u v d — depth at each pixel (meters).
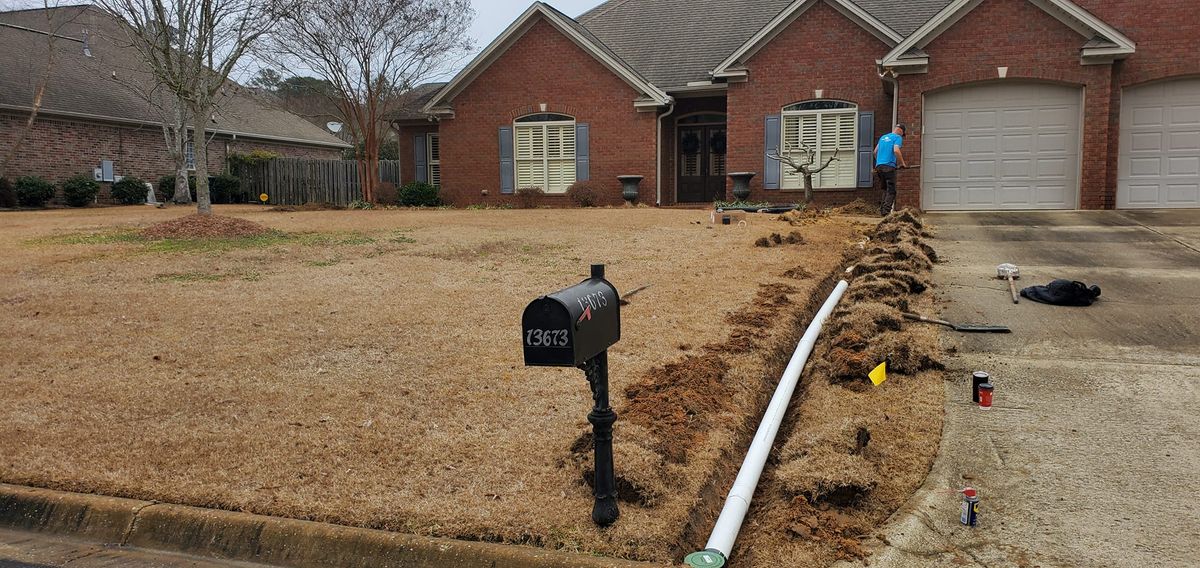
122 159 27.47
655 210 17.72
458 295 8.36
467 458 4.48
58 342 6.71
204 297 8.30
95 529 4.02
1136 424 4.80
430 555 3.62
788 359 6.63
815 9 19.03
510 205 21.50
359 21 22.72
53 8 23.45
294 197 28.14
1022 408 5.09
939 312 7.43
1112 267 9.44
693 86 20.80
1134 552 3.47
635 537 3.66
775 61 19.38
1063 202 16.52
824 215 15.65
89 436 4.83
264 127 33.09
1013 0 16.17
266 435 4.81
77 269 9.92
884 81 18.05
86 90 26.77
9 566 3.75
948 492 4.03
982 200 16.89
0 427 4.96
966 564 3.43
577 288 3.67
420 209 20.95
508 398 5.36
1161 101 16.33
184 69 15.27
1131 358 6.02
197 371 5.96
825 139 19.25
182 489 4.18
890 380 5.63
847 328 6.53
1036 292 7.82
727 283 8.73
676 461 4.41
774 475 4.27
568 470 4.30
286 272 9.70
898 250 9.61
